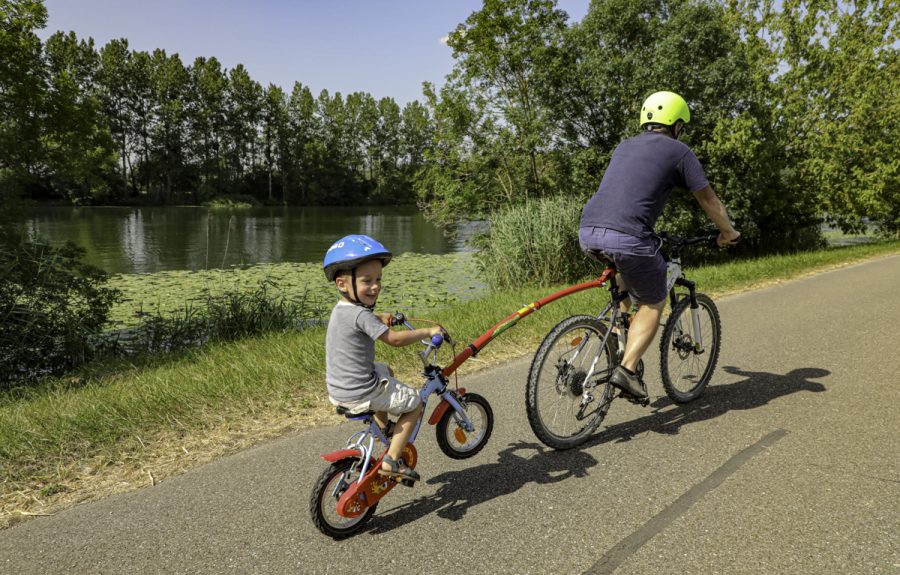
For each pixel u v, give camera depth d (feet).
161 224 138.51
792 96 65.67
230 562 8.50
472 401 11.17
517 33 60.54
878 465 10.68
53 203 220.43
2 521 9.82
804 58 64.95
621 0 57.21
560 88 61.21
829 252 53.26
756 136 58.13
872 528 8.72
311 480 10.94
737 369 16.84
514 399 14.99
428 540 8.94
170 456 12.16
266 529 9.32
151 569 8.38
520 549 8.61
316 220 169.07
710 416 13.38
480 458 11.71
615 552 8.43
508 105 63.52
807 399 14.19
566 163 63.46
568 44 61.16
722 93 56.85
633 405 14.37
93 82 248.52
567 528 9.11
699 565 8.04
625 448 11.91
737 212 60.59
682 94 56.65
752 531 8.78
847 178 67.10
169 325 31.42
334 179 305.32
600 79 56.80
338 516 9.24
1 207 31.58
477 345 10.56
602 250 11.50
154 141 265.95
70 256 32.14
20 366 28.30
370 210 251.60
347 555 8.62
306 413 14.40
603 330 12.32
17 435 12.79
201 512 9.87
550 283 42.80
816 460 10.98
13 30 32.42
